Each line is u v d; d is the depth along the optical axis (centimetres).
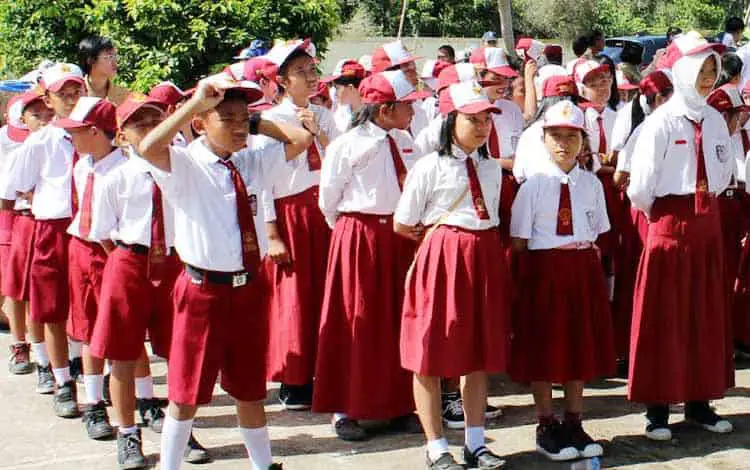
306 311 507
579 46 879
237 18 846
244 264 385
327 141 517
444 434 481
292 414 520
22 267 561
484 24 2194
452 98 414
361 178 461
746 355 609
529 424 494
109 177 440
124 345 440
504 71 530
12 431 501
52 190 519
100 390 492
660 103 528
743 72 684
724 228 577
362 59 684
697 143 458
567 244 438
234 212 384
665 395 464
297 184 504
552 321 439
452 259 415
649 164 457
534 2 2234
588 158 460
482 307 418
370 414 468
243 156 400
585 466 438
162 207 433
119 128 436
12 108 613
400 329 467
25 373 595
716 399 496
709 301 471
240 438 486
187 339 385
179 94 500
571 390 446
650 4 2472
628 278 552
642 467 439
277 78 494
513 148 533
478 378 428
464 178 419
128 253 440
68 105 518
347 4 2200
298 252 505
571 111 436
